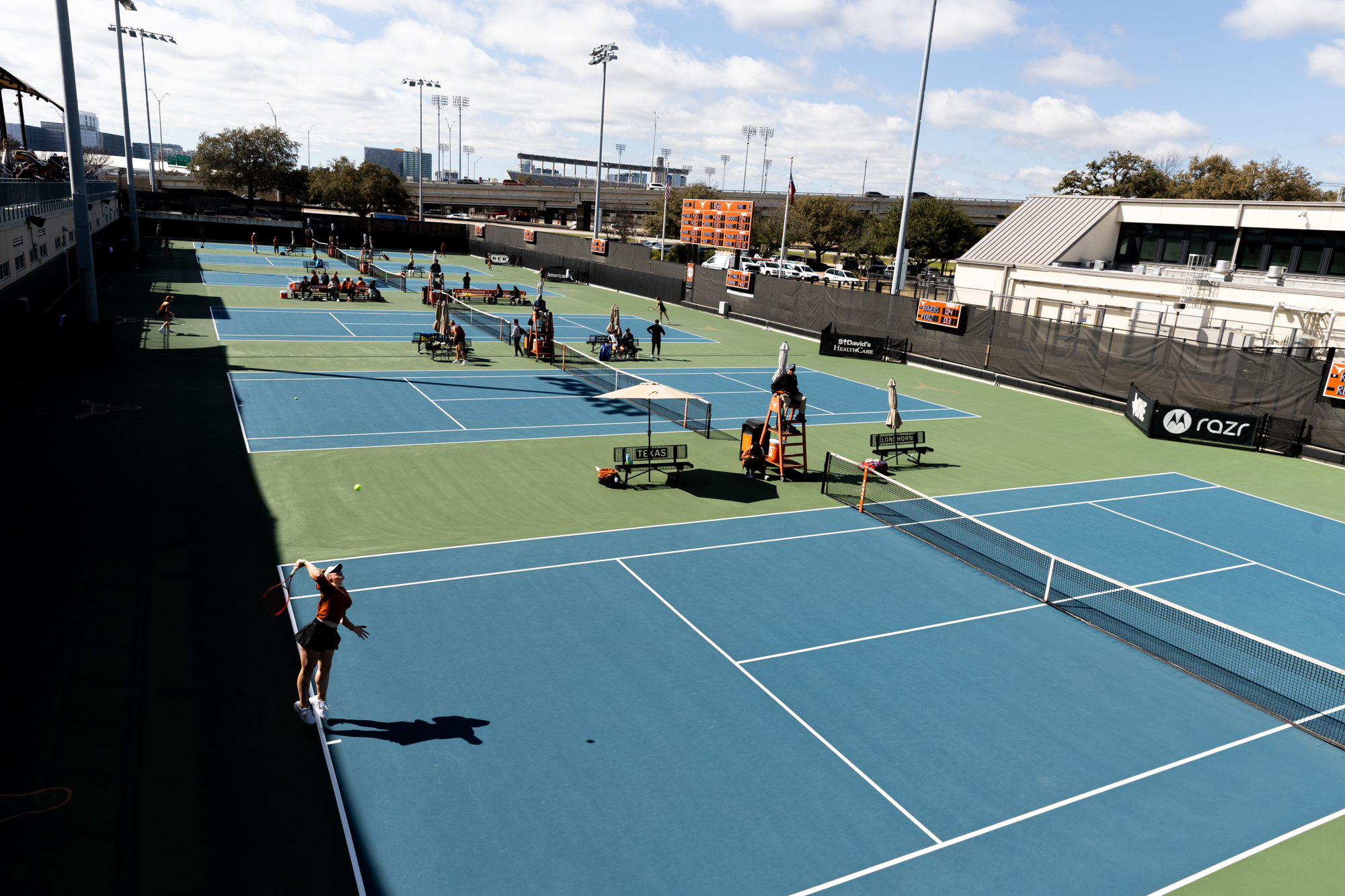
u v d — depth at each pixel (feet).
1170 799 29.94
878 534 54.29
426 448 66.28
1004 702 35.53
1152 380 94.53
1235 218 126.62
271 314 128.36
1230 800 30.17
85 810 25.57
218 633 36.55
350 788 27.63
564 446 69.77
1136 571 51.11
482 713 32.22
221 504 51.39
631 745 30.91
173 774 27.53
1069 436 85.81
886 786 29.55
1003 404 99.66
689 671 36.19
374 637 37.19
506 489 58.23
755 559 48.88
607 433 74.69
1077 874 26.02
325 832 25.59
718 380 102.73
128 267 174.29
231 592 40.27
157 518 48.24
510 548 47.96
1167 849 27.40
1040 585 47.67
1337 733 34.65
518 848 25.49
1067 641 41.27
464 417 76.43
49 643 34.47
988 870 25.91
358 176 360.48
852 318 137.28
